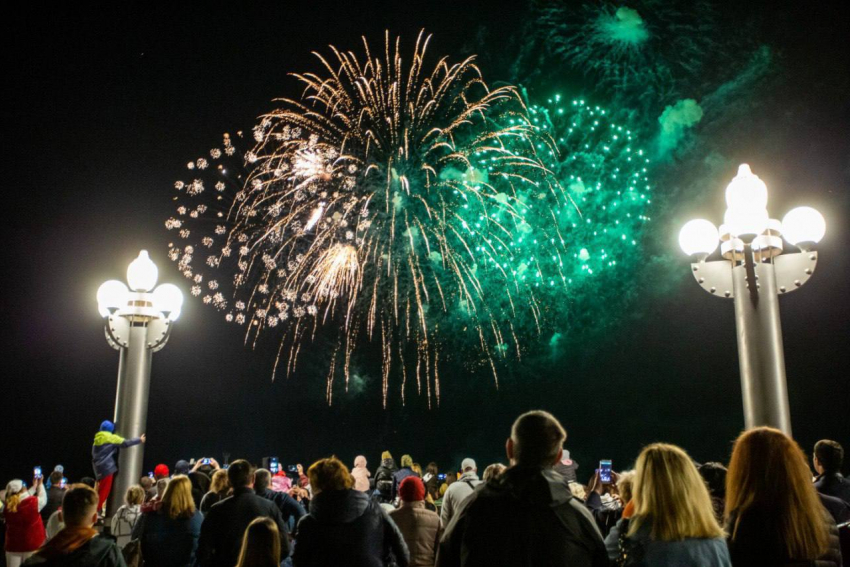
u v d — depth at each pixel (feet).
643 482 11.17
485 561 10.44
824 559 11.55
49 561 14.34
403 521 20.36
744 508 11.64
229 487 24.63
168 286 40.83
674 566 10.46
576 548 10.46
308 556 15.66
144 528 20.25
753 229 25.58
